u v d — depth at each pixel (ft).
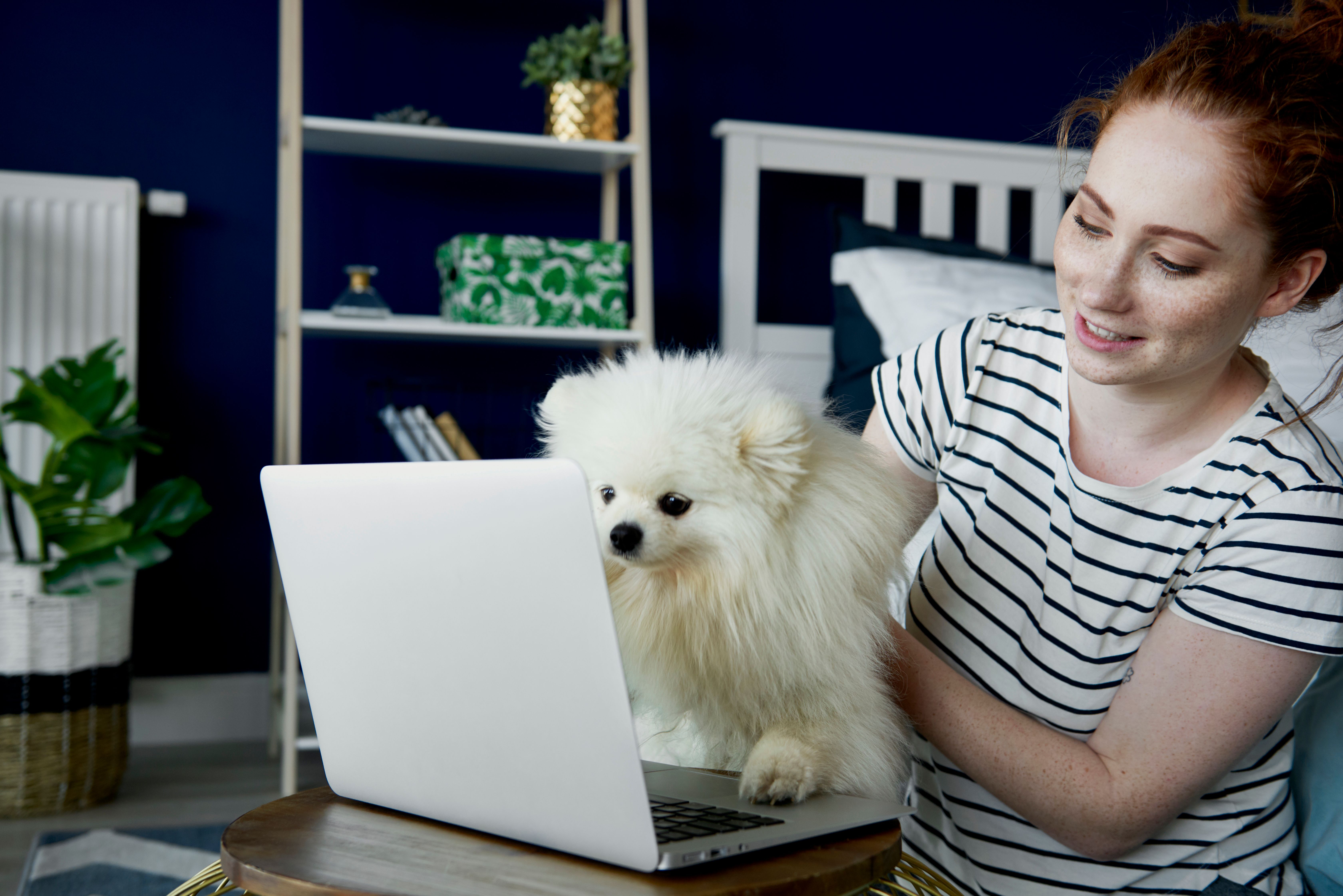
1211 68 2.63
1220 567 3.00
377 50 9.39
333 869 2.25
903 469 3.75
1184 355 2.70
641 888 2.11
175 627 9.29
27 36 8.79
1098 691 3.31
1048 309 3.64
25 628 7.29
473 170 9.65
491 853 2.33
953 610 3.57
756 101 10.24
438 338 8.80
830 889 2.21
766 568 2.85
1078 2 10.88
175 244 9.15
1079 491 3.22
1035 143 10.84
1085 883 3.39
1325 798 3.49
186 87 9.13
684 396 3.03
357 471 2.43
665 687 3.02
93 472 7.58
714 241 10.23
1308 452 2.99
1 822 7.31
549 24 9.81
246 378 9.36
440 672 2.37
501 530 2.14
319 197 9.31
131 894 5.99
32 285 8.48
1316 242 2.65
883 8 10.46
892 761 2.94
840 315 8.54
